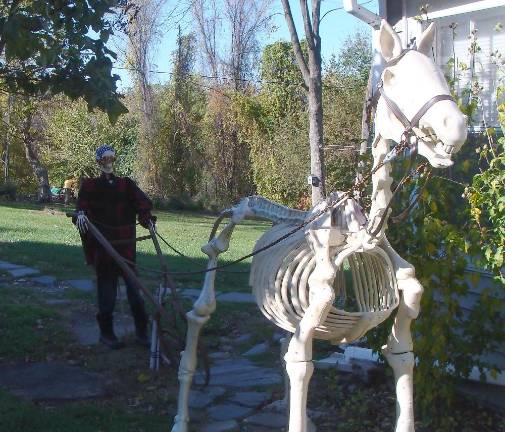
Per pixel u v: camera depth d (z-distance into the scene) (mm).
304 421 4285
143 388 6617
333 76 27578
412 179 5613
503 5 7012
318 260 4414
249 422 5766
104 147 7621
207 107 35094
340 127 25000
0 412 5730
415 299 4379
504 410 5996
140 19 27625
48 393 6395
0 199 31688
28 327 8438
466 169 5613
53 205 29141
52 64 5938
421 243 5582
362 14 7996
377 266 4578
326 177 18125
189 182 34000
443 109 3744
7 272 11883
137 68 30906
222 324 9117
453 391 5852
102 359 7445
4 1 6031
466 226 5707
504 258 5199
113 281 7805
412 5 7941
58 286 11102
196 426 5688
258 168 29500
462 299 6438
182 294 10609
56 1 5793
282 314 4840
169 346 7027
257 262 5156
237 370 7266
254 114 31922
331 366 7066
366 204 5188
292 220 5168
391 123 4148
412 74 3969
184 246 16281
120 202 7613
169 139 33906
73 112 32625
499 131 6777
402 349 4422
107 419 5723
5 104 31016
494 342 6117
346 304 5797
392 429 5613
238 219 5453
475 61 7324
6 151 34344
